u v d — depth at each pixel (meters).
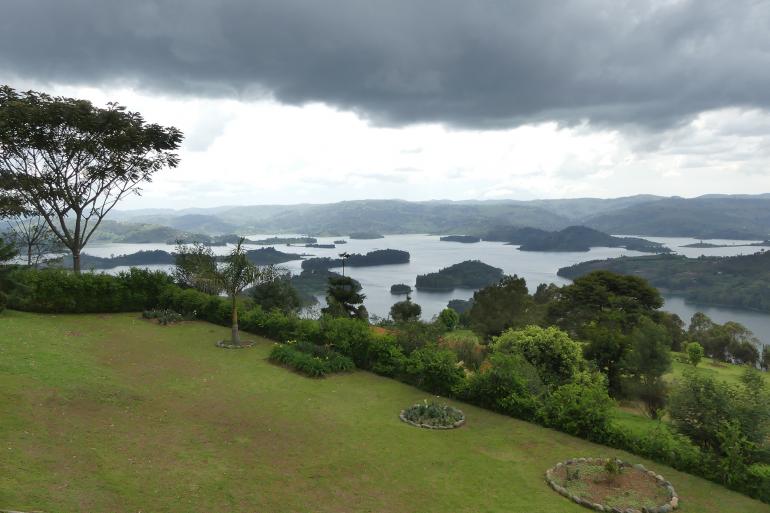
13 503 6.52
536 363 18.89
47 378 12.10
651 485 9.60
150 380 13.79
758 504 9.26
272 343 19.91
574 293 40.81
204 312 22.98
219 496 7.92
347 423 12.16
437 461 10.37
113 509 6.98
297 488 8.61
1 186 24.02
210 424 11.12
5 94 23.23
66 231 26.09
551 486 9.47
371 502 8.40
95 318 21.53
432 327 19.23
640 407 20.03
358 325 18.34
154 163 27.75
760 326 113.69
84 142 24.34
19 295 20.20
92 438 9.38
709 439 10.77
